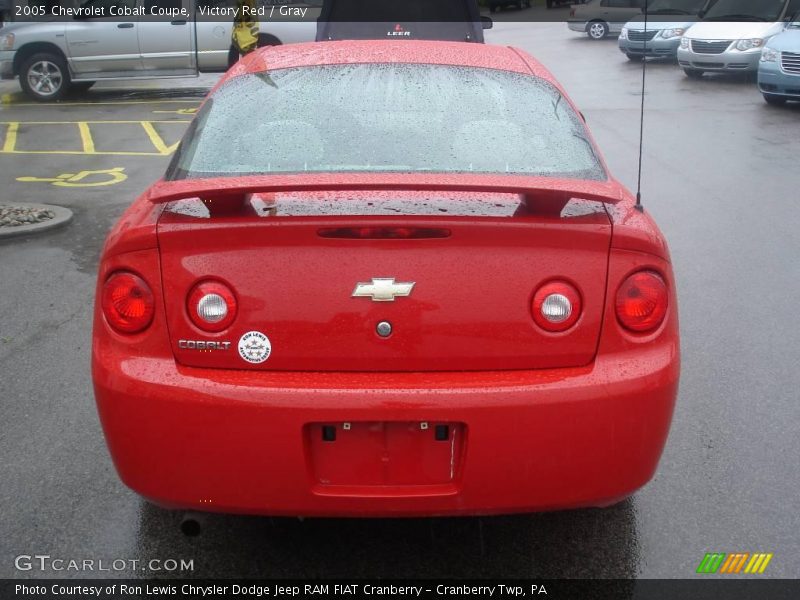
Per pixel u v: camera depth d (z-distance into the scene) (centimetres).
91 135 1292
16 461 394
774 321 567
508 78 370
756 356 512
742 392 465
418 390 266
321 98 351
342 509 274
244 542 337
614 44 2691
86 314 576
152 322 274
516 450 269
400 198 288
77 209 849
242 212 273
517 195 293
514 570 320
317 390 265
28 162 1098
